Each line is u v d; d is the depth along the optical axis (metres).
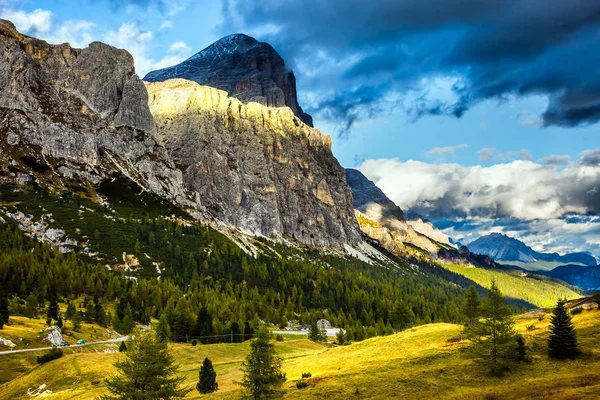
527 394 49.69
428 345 84.12
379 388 60.50
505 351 62.94
